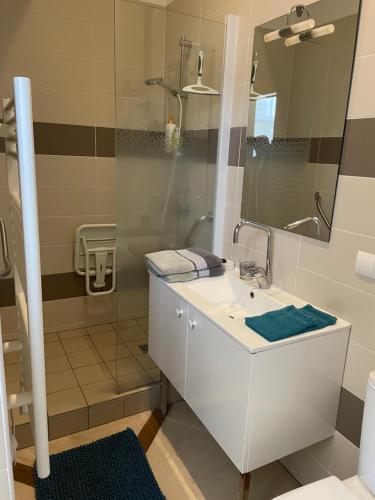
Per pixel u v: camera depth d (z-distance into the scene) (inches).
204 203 84.7
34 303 31.8
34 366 33.1
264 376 49.5
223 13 75.8
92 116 99.9
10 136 40.4
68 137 98.3
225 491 64.7
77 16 92.5
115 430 77.4
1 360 25.5
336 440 59.6
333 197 54.8
